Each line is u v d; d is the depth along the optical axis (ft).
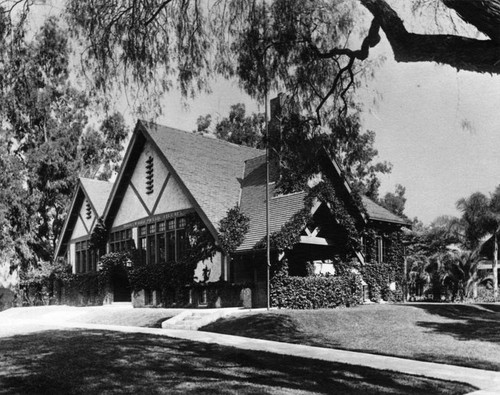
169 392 27.35
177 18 34.45
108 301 100.99
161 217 89.92
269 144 39.06
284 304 69.00
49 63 34.94
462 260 108.78
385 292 88.79
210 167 91.50
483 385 31.14
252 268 74.95
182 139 96.78
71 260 122.01
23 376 30.89
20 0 31.94
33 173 141.49
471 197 108.99
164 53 34.65
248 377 31.71
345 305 72.08
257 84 36.37
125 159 97.86
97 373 31.78
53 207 159.12
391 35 23.07
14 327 62.90
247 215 79.61
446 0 19.39
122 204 101.91
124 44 33.50
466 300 107.34
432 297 111.24
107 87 33.88
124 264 94.73
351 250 79.66
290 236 69.41
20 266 141.69
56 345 42.73
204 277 82.53
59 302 118.73
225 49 35.68
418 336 51.90
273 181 82.89
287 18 35.14
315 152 38.81
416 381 31.60
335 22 36.17
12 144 136.15
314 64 36.27
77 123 147.84
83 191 115.75
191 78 35.12
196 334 52.60
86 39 32.96
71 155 152.05
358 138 39.32
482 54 20.61
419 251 115.44
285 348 44.45
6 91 33.99
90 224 113.60
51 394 27.20
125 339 46.26
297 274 81.66
